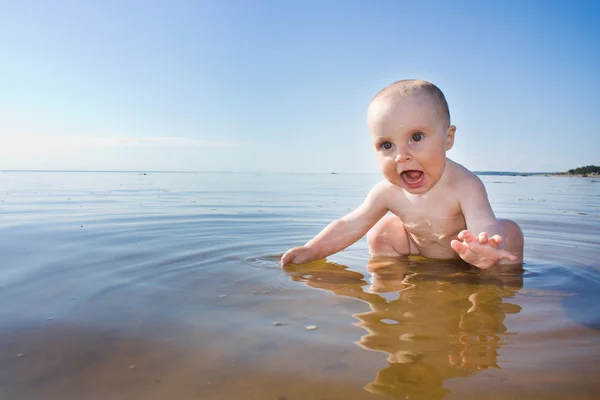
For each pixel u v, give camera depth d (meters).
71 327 0.40
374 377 0.31
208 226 1.09
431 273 0.64
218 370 0.32
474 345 0.36
